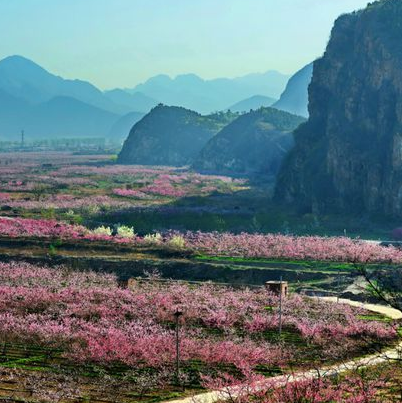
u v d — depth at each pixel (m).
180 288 102.69
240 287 107.25
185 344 70.56
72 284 105.62
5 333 75.25
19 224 157.25
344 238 145.50
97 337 73.88
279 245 136.00
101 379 63.09
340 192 196.00
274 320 82.06
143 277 121.56
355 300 98.81
